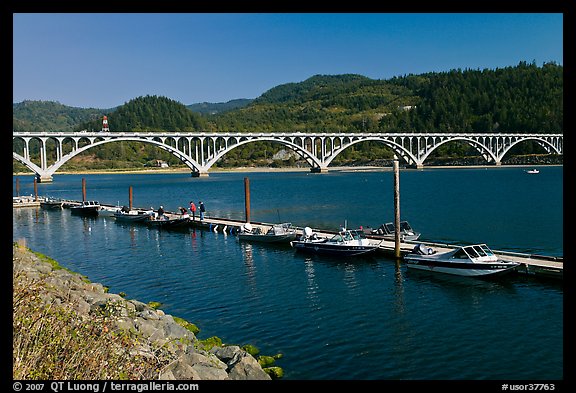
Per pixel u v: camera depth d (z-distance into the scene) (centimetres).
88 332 1246
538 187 10375
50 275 2609
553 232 4753
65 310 1366
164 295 2833
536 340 1994
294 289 2878
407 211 6838
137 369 1226
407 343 1997
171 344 1650
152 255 4112
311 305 2552
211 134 16875
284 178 16875
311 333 2136
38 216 7500
